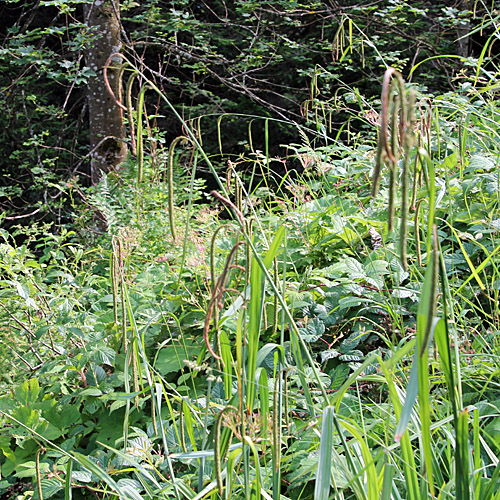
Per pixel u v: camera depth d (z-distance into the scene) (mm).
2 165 8945
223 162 6906
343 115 8172
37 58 6133
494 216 2922
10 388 2748
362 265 2865
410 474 1474
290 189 3854
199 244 3182
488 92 3809
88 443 2711
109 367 2934
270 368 2531
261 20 8336
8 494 2566
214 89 10586
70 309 2984
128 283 3217
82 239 4941
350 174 3836
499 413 2070
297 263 3260
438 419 1977
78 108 10359
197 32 7805
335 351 2541
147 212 4336
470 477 1610
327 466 1349
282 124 8984
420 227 2955
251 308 1571
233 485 1743
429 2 9523
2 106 8133
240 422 1540
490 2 8586
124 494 1813
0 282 2859
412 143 1092
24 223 8336
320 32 9328
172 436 2314
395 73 1062
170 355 2820
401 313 2635
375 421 1897
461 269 2912
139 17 7332
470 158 3248
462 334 2479
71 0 5957
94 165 6695
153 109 9742
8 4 10516
